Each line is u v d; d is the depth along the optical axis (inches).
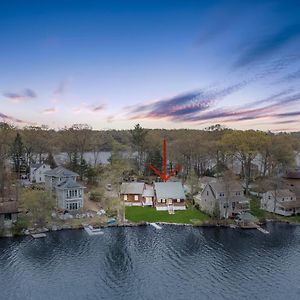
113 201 3786.9
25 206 3127.5
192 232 3029.0
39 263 2311.8
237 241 2802.7
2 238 2765.7
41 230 2957.7
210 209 3472.0
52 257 2417.6
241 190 3567.9
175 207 3708.2
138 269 2250.2
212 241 2800.2
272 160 4785.9
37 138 5684.1
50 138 6314.0
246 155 4830.2
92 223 3169.3
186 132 7209.6
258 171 5447.8
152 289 1984.5
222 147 5022.1
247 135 4653.1
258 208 3718.0
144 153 5748.0
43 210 3056.1
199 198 3777.1
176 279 2111.2
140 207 3752.5
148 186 4249.5
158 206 3708.2
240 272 2210.9
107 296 1898.4
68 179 3730.3
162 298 1882.4
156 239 2837.1
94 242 2738.7
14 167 5231.3
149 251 2568.9
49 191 3617.1
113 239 2819.9
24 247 2593.5
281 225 3277.6
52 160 5600.4
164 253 2532.0
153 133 7288.4
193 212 3597.4
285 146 4881.9
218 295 1916.8
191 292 1952.5
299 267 2288.4
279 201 3619.6
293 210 3592.5
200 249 2618.1
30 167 4788.4
